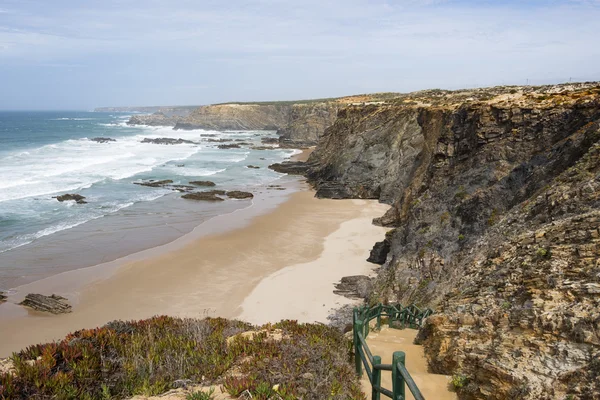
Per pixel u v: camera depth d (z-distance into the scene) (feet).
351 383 21.40
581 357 20.36
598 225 28.89
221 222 118.93
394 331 38.06
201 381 20.71
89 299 71.51
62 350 21.57
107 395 18.58
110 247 96.58
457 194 71.20
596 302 22.57
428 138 122.42
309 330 28.27
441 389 24.12
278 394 18.48
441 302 39.70
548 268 27.91
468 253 52.65
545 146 68.74
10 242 97.91
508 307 27.25
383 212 132.26
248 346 24.20
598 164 43.27
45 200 135.85
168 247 97.14
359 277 77.10
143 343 24.04
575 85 107.04
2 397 17.06
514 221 47.32
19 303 69.62
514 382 21.38
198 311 67.15
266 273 82.69
